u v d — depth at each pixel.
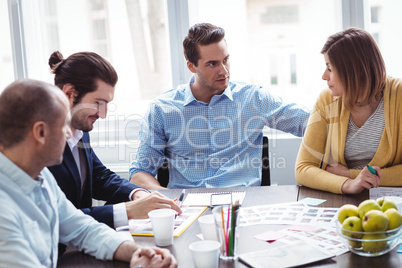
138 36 2.77
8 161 1.00
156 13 2.73
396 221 1.03
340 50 1.77
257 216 1.38
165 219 1.17
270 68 2.82
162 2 2.71
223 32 2.07
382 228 1.01
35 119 0.96
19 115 0.96
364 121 1.86
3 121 0.96
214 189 1.77
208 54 2.04
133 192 1.64
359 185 1.54
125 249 1.12
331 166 1.83
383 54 2.58
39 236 1.04
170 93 2.26
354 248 1.05
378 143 1.83
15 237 0.94
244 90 2.21
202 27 2.07
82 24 2.81
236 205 1.07
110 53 2.81
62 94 1.03
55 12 2.80
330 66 1.81
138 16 2.75
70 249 1.24
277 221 1.32
